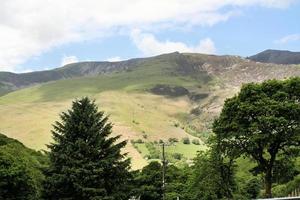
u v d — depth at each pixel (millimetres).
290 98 46375
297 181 52938
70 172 48781
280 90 46625
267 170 45312
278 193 54500
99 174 49688
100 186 49500
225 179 48156
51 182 48906
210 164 48062
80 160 49500
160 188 84562
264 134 43344
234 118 46125
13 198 44031
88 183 49188
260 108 44156
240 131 45188
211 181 47875
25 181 44250
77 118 52031
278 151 47656
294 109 43938
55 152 50688
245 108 44875
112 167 51031
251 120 45531
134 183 54188
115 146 52875
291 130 44281
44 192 49094
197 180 49219
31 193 45688
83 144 50000
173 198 75312
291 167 48344
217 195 48812
